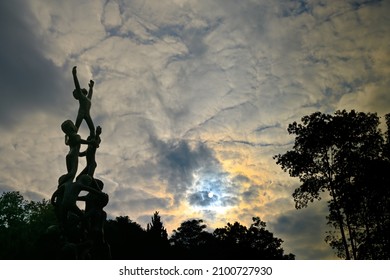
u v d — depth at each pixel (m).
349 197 39.78
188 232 88.88
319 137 44.72
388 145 38.50
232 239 75.44
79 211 25.84
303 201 46.88
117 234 58.50
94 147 28.52
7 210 59.88
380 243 37.84
